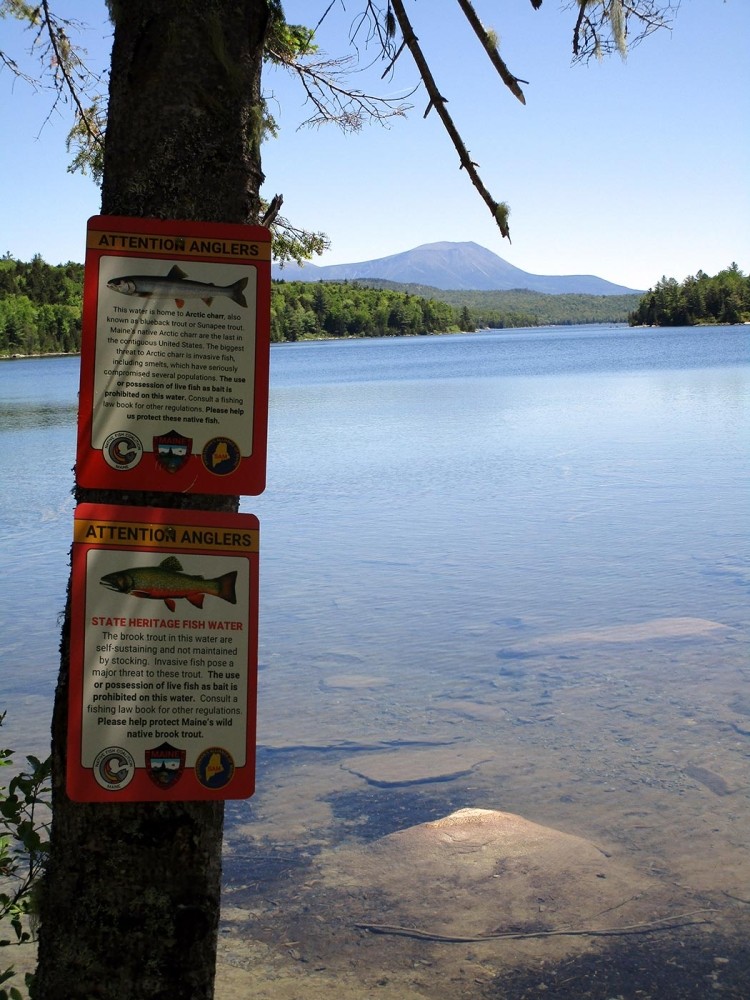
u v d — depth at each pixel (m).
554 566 12.38
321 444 27.41
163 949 2.12
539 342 169.25
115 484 2.08
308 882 5.15
